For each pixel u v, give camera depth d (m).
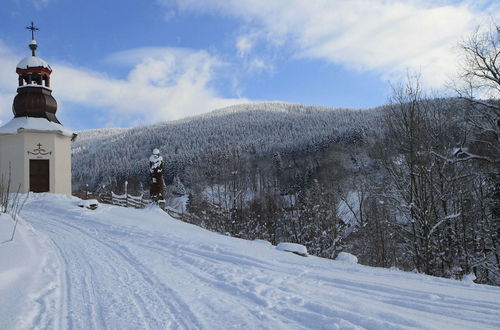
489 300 7.66
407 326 5.84
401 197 24.70
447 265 23.12
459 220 26.33
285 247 15.27
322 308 6.43
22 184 28.34
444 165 22.92
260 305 6.61
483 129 21.75
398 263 32.84
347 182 50.06
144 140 124.19
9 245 9.42
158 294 7.07
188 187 63.34
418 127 22.00
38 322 5.44
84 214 20.05
